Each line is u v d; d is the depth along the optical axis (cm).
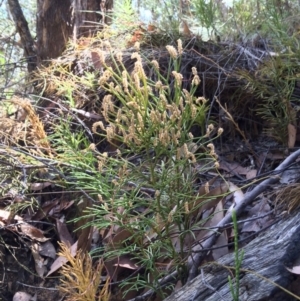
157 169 170
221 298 125
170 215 136
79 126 233
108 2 313
